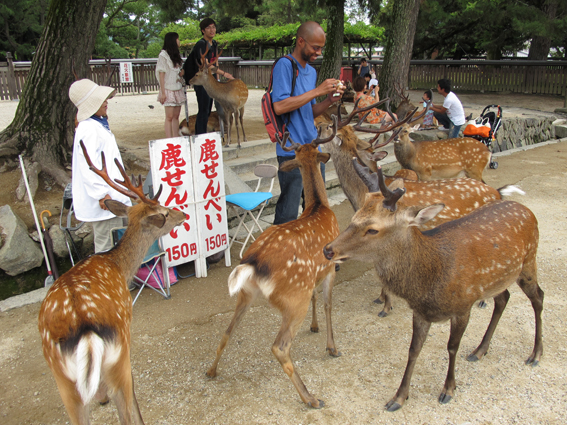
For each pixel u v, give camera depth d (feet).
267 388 9.61
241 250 16.22
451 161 21.22
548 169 28.40
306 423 8.58
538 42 60.03
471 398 9.17
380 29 67.77
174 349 11.03
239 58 73.20
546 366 10.09
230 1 40.32
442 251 8.46
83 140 11.37
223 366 10.38
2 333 11.71
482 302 12.62
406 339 11.28
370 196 8.23
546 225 18.66
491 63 58.49
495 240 8.96
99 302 7.27
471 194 12.36
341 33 42.80
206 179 14.29
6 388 9.77
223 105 23.72
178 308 12.93
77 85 11.51
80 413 6.96
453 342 8.89
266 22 111.34
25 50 82.23
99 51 96.43
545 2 49.93
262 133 29.40
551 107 46.70
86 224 16.60
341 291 13.99
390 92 37.01
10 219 15.78
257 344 11.20
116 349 7.06
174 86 21.95
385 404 9.02
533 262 9.93
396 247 8.20
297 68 12.39
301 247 9.11
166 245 13.71
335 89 12.10
